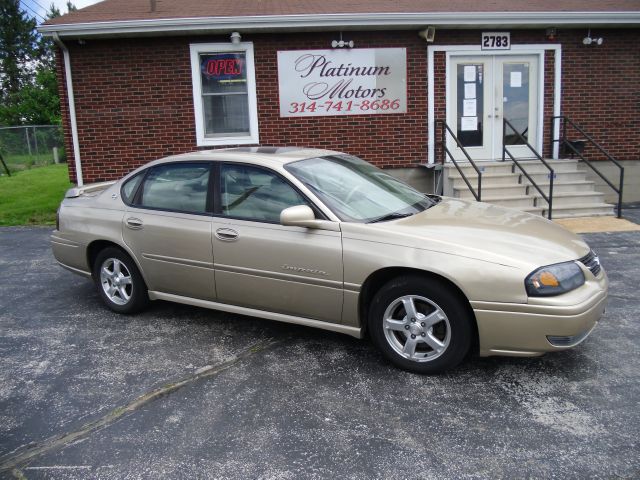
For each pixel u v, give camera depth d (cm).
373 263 379
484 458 290
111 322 502
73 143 1010
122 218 497
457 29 1017
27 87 3831
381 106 1031
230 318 504
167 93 1002
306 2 1122
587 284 367
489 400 348
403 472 281
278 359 415
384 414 335
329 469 284
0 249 817
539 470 279
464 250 361
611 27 1031
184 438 315
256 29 957
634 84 1072
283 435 315
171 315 517
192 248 455
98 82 995
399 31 1009
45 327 493
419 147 1051
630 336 442
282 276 416
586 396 350
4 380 391
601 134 1083
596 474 275
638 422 320
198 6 1073
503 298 347
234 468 287
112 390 373
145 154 1020
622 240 775
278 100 1016
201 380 385
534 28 1027
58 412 347
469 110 1060
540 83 1055
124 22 920
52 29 916
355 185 452
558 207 945
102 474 285
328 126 1030
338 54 1005
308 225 399
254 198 436
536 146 1081
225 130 1037
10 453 306
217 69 1009
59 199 1258
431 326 373
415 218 417
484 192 972
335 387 370
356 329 401
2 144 2255
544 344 347
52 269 698
